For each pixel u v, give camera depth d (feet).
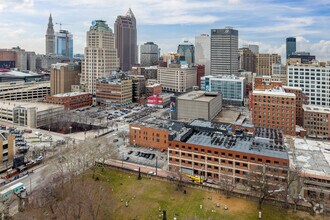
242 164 516.73
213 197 470.80
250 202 456.45
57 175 489.26
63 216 372.17
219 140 583.58
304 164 526.16
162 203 449.06
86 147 585.63
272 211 429.79
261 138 594.24
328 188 475.72
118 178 538.88
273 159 493.36
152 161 633.61
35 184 503.20
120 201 452.35
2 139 577.84
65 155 577.84
